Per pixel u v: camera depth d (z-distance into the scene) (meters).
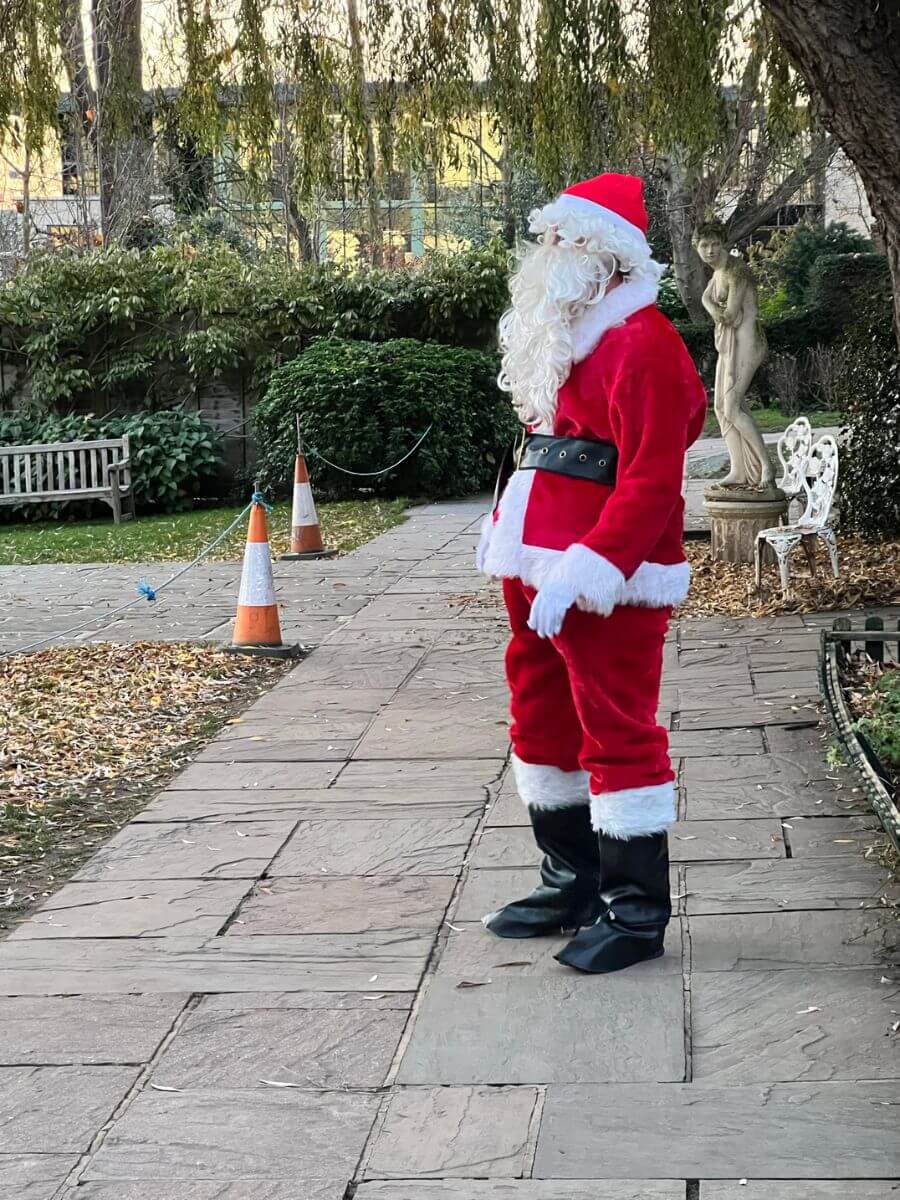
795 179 24.50
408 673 7.00
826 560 9.38
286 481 15.55
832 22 5.18
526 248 3.40
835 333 25.02
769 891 3.80
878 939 3.44
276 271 17.12
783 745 5.21
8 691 6.91
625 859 3.34
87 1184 2.54
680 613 8.04
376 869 4.20
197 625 8.64
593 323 3.20
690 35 9.79
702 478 15.91
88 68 13.30
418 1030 3.10
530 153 10.83
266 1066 2.97
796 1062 2.85
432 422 15.23
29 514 15.51
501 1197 2.43
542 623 3.08
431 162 11.20
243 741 5.83
